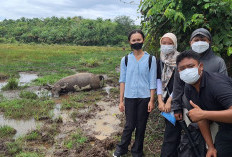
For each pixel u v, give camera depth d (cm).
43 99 664
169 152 287
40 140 409
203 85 203
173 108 267
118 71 1211
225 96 188
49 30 5781
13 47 2833
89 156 346
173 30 351
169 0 336
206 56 255
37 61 1488
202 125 221
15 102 610
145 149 362
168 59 291
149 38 393
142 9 403
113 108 597
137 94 312
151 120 431
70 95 712
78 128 463
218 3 295
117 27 5647
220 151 212
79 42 5450
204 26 316
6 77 973
